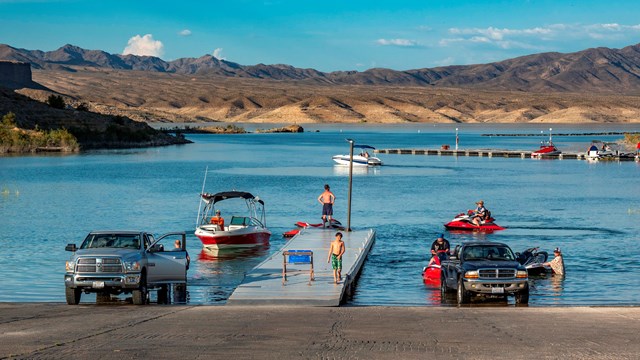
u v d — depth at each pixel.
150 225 46.72
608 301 25.27
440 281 27.48
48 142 148.12
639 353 13.85
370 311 20.70
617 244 38.66
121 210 54.25
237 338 15.58
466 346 14.62
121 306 22.47
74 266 22.50
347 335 16.02
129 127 178.88
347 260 30.73
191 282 29.52
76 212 53.00
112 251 22.98
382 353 13.88
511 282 23.19
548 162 115.56
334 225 43.16
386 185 76.38
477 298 24.94
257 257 35.81
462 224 44.59
